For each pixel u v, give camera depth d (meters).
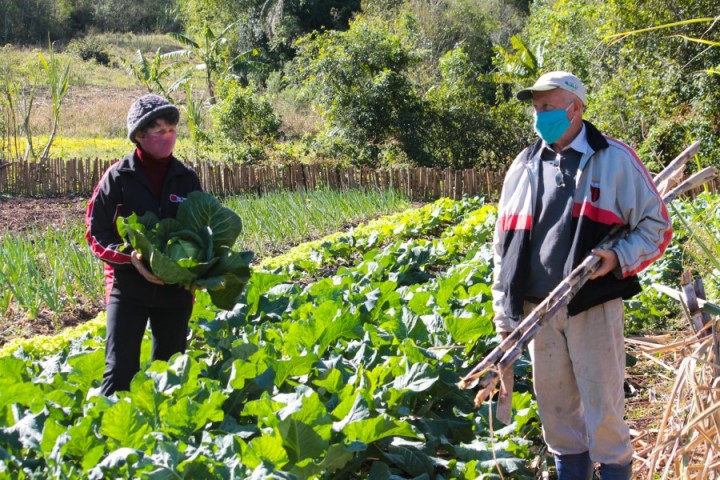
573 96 3.64
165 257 4.07
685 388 4.00
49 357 5.31
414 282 8.78
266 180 18.12
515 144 22.81
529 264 3.77
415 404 4.76
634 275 3.66
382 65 21.97
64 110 28.86
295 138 28.86
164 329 4.53
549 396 3.88
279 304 6.33
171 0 52.19
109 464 3.33
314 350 5.00
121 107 30.14
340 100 21.95
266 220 12.24
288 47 40.03
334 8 41.31
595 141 3.64
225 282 4.38
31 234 12.51
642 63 20.88
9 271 8.33
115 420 3.59
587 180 3.63
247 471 3.31
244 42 39.66
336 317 5.18
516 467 4.13
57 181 17.41
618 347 3.70
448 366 5.02
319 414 3.63
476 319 5.25
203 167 17.47
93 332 6.39
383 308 6.44
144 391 3.92
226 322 5.67
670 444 3.76
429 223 12.86
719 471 3.56
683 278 4.06
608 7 21.67
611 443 3.70
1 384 4.11
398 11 37.69
